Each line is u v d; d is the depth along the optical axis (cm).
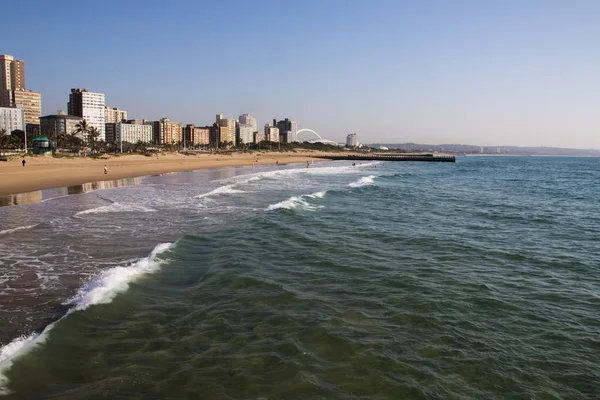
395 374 695
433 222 2175
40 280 1130
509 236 1831
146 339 805
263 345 788
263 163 11512
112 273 1177
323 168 9181
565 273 1288
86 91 19400
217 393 632
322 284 1151
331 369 707
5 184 3809
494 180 6012
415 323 901
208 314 928
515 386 671
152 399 618
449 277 1230
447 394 644
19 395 616
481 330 873
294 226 1984
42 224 1927
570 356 771
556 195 3769
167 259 1355
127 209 2439
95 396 620
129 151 13362
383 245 1633
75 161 7906
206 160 11356
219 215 2262
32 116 19488
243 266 1299
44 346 757
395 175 6938
